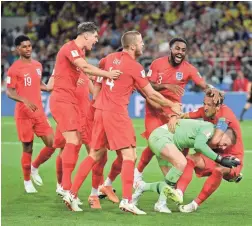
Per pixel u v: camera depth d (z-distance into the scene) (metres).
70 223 12.33
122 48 14.05
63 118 13.84
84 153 22.03
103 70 13.12
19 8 48.09
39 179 16.66
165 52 39.72
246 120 33.19
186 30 43.59
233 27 43.53
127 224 12.18
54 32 46.06
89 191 15.83
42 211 13.51
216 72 37.66
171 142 13.06
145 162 15.42
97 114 13.16
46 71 39.50
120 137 12.89
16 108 15.91
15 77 15.74
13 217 12.94
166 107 14.22
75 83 13.94
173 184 13.12
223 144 12.70
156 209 13.30
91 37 13.48
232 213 13.22
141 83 13.05
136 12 45.81
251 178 17.44
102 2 46.50
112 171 14.27
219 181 13.04
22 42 15.80
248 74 37.22
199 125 12.83
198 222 12.37
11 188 16.30
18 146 24.08
